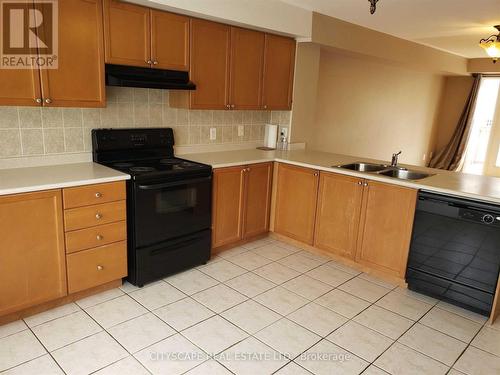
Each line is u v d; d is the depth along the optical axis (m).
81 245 2.45
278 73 3.80
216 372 1.96
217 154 3.68
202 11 2.88
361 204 3.11
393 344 2.27
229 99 3.42
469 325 2.50
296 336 2.30
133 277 2.78
